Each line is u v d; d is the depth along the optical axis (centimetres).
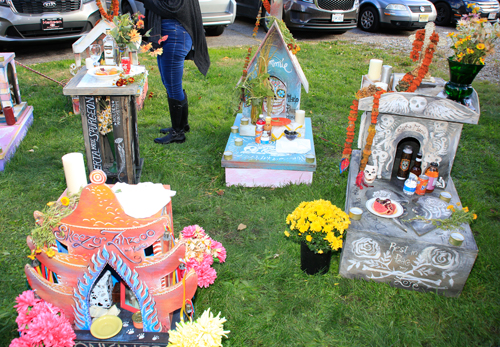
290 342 241
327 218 273
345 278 291
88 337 214
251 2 1103
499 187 416
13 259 297
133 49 366
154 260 203
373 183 343
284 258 306
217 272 291
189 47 443
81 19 773
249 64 445
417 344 240
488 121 581
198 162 447
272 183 404
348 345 239
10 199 365
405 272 280
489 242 327
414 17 1041
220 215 360
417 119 320
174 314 235
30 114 517
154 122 542
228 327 250
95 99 348
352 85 711
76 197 221
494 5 1120
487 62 915
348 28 1012
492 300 274
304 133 444
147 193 229
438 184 338
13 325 244
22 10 723
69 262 207
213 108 590
